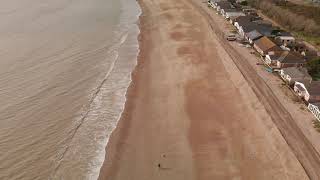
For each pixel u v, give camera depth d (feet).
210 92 196.03
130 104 185.26
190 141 156.46
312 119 166.91
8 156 141.49
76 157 144.87
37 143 150.30
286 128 159.84
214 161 144.15
